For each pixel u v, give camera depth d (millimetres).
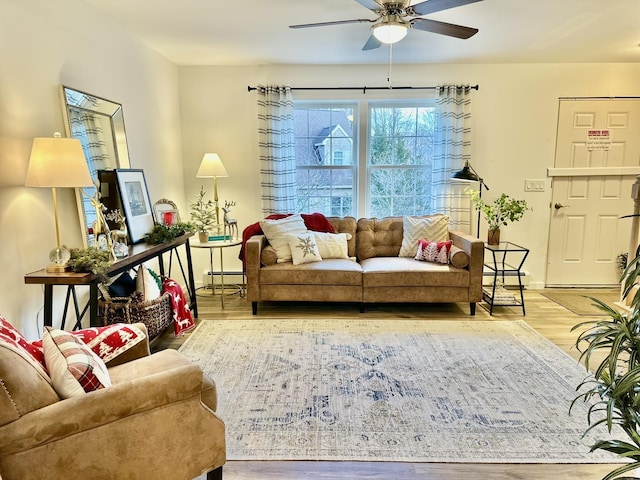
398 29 2408
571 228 4562
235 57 4074
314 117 4570
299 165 4652
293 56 4039
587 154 4453
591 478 1722
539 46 3727
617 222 4535
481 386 2439
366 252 4164
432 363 2729
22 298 2158
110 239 2408
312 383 2471
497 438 1970
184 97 4434
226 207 4270
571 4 2768
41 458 1209
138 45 3469
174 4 2746
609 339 1403
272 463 1810
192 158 4539
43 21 2301
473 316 3656
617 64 4305
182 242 3271
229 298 4219
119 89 3154
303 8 2836
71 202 2555
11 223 2086
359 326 3391
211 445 1527
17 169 2123
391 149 4605
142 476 1381
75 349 1431
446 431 2021
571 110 4387
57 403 1253
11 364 1218
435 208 4496
